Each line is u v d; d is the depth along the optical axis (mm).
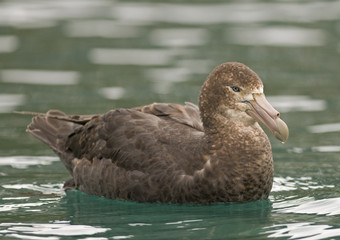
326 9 29031
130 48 23484
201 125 12711
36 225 11078
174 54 22766
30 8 28938
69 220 11305
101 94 18625
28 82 19906
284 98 18531
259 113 11523
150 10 28906
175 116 12797
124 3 30109
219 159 11633
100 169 12586
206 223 10984
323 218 11102
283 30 25609
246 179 11625
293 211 11523
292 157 14625
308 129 16281
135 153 12148
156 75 20406
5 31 25281
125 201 12258
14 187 13211
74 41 24344
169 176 11766
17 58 22344
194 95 18266
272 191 12664
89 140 13078
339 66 21469
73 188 13242
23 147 15461
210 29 25922
